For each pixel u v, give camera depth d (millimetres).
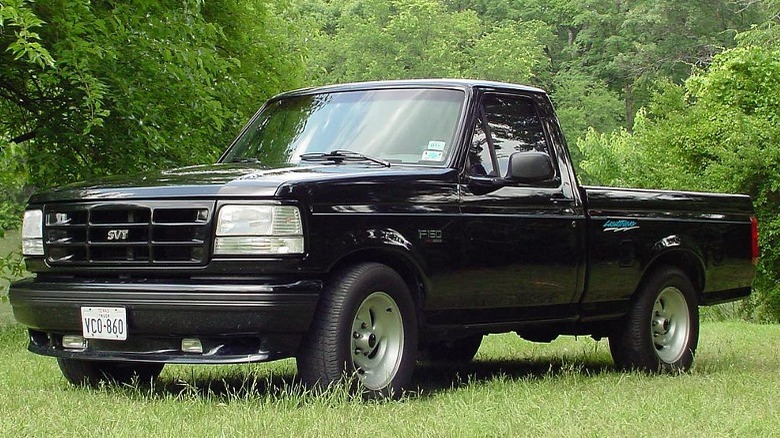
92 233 6914
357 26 69938
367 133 7824
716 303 9844
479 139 7762
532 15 75312
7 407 6594
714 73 22766
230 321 6387
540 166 7617
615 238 8656
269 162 7918
